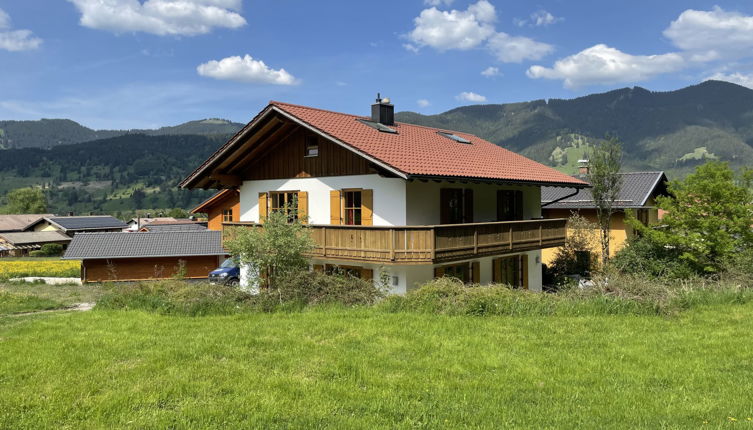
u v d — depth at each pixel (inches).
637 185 1184.2
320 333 418.3
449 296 514.0
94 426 252.7
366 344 383.9
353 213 729.6
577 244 1045.2
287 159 812.0
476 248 656.4
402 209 669.3
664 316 484.7
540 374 319.6
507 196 862.5
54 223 3238.2
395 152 676.7
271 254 603.5
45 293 1049.5
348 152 729.6
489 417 256.4
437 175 622.2
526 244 751.1
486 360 345.1
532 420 252.7
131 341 406.0
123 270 1363.2
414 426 247.3
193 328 453.4
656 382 307.1
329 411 265.6
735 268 711.7
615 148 963.3
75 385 305.3
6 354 374.3
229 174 866.1
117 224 3496.6
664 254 832.9
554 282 976.9
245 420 255.4
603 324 448.8
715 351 363.9
